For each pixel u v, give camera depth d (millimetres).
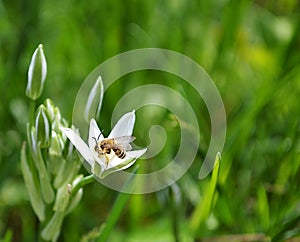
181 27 691
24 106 649
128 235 575
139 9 689
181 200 578
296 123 596
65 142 474
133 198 571
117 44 670
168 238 572
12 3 693
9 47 697
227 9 665
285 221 554
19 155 584
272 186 589
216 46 691
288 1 745
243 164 611
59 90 673
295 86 642
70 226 578
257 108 595
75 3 702
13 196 614
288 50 653
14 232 621
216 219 578
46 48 686
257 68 683
